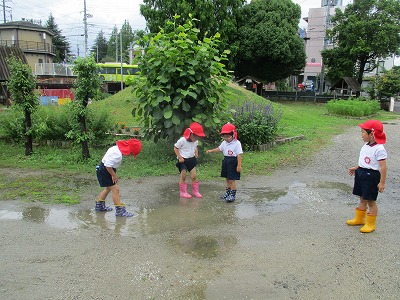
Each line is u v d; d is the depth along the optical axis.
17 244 4.24
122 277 3.55
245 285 3.46
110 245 4.25
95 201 5.81
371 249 4.26
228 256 4.03
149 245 4.27
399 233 4.76
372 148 4.65
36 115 9.67
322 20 47.44
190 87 7.37
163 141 9.52
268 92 35.41
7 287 3.36
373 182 4.65
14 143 10.33
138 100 7.97
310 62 49.53
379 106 26.88
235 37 28.47
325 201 6.09
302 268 3.80
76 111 8.11
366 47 29.19
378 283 3.53
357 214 4.98
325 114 22.30
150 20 26.17
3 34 39.81
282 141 11.09
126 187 6.62
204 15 24.33
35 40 40.91
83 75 7.88
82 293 3.28
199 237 4.52
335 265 3.87
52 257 3.93
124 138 10.33
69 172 7.57
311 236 4.62
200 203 5.84
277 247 4.28
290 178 7.52
